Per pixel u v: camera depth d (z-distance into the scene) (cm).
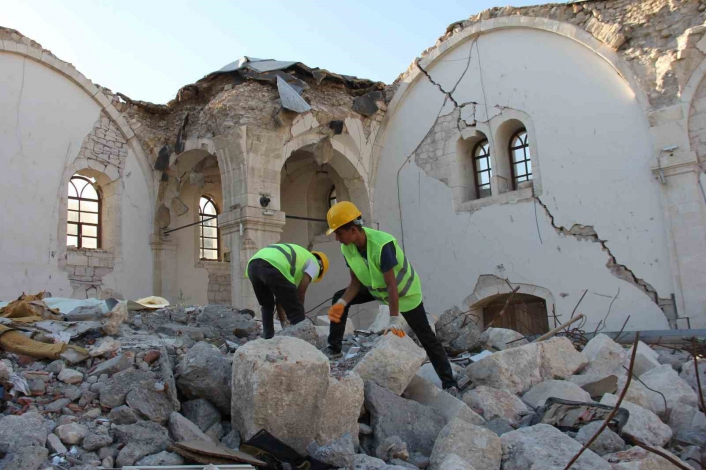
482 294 1385
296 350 413
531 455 391
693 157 1119
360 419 467
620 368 649
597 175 1247
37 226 1298
